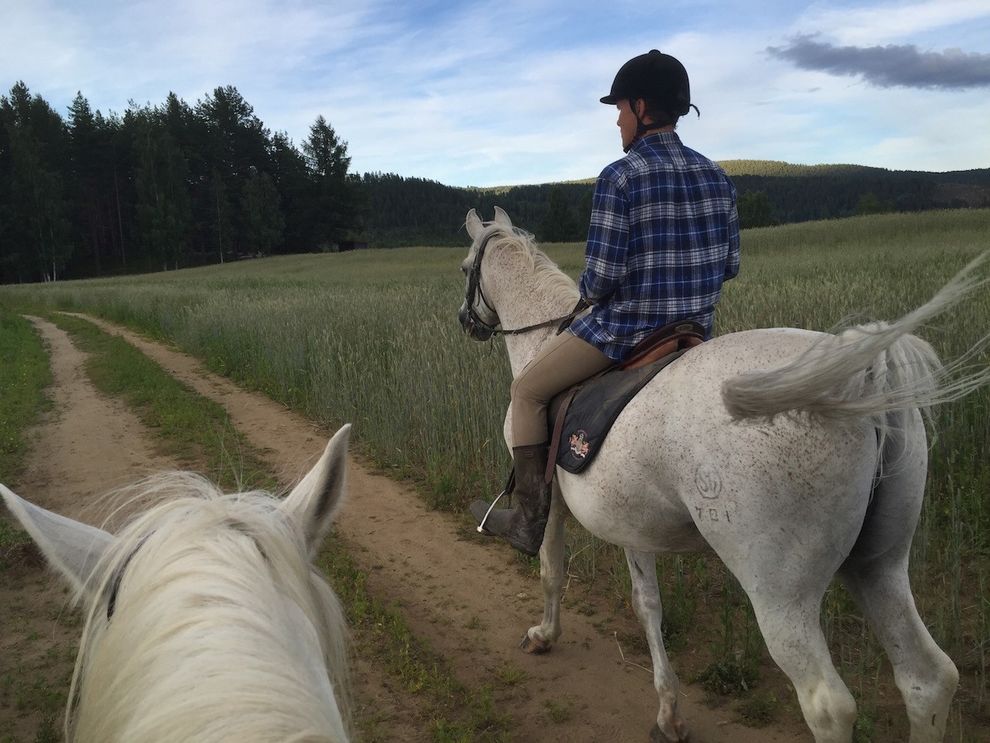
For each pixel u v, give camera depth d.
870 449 2.20
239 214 94.62
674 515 2.60
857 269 16.02
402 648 4.20
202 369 14.37
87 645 1.39
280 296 20.91
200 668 1.12
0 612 4.79
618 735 3.51
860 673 3.47
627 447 2.63
